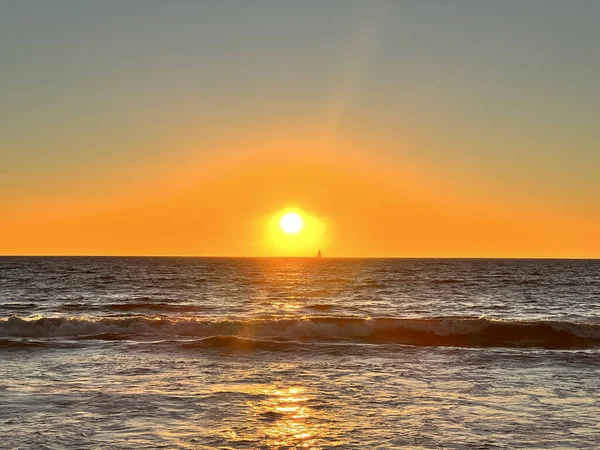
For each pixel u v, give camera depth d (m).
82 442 9.82
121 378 15.56
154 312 41.62
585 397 13.58
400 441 10.04
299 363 18.39
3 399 12.92
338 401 12.99
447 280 96.62
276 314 40.78
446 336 26.44
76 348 21.02
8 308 43.22
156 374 16.22
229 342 21.98
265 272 136.75
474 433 10.53
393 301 53.75
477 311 44.38
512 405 12.71
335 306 47.19
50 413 11.72
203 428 10.74
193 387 14.43
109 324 26.58
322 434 10.43
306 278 104.69
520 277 109.38
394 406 12.55
